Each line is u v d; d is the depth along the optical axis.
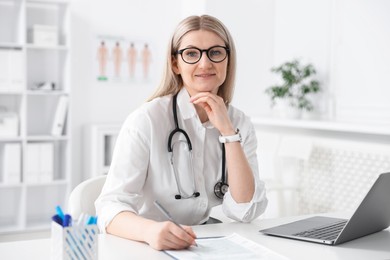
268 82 5.08
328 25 4.47
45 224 4.54
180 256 1.28
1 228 4.38
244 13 4.93
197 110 1.80
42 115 4.71
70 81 4.48
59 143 4.75
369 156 3.69
